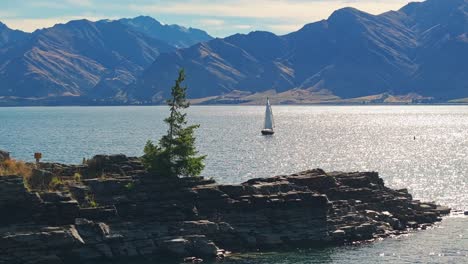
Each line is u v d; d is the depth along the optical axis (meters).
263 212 104.38
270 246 100.56
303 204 106.12
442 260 94.75
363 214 112.94
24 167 100.50
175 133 110.00
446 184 165.25
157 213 98.50
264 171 188.75
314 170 120.88
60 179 101.44
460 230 113.50
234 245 99.44
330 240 103.94
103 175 104.44
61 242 88.12
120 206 97.25
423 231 113.25
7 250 85.50
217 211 102.50
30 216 90.69
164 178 104.19
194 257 93.81
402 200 122.31
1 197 89.56
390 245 103.50
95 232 91.69
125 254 92.00
